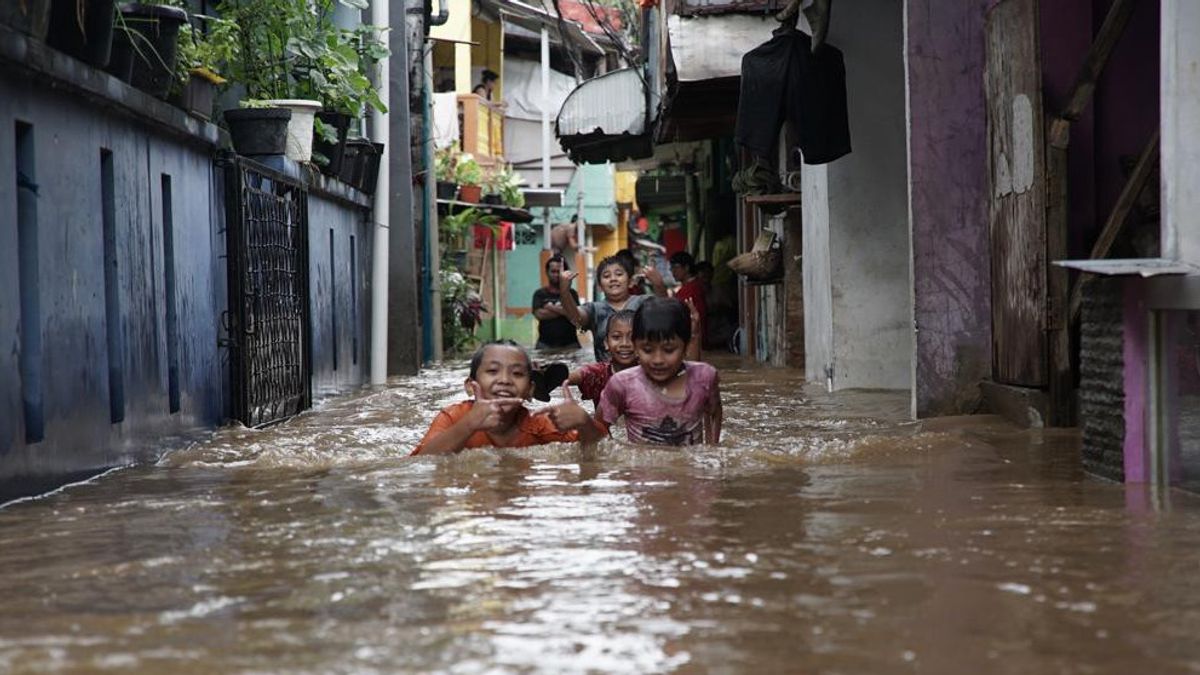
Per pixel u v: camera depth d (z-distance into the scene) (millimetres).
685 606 2992
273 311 9664
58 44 6008
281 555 3666
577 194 42000
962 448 6324
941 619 2869
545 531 3971
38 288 5441
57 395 5621
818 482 5121
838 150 11070
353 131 15094
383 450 6840
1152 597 3068
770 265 17500
